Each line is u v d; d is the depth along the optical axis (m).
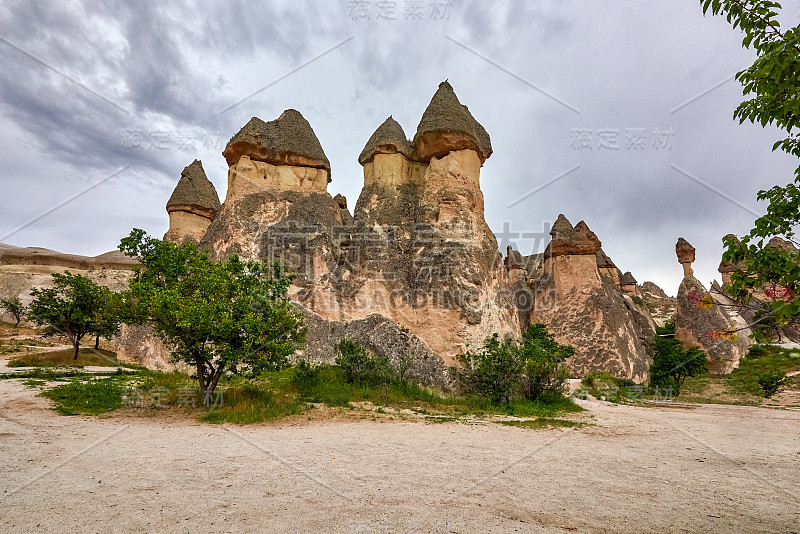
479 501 5.29
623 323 34.66
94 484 5.36
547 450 8.58
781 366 25.02
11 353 26.09
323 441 8.45
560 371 17.64
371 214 22.38
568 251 36.00
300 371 15.49
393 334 18.53
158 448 7.40
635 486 6.23
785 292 3.31
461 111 22.56
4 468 5.88
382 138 23.62
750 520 4.97
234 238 21.64
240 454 7.18
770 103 3.59
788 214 3.55
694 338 36.19
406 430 10.02
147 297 11.84
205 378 12.33
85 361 22.78
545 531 4.43
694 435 11.12
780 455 8.88
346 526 4.34
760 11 3.51
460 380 16.70
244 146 23.08
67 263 54.75
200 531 4.08
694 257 42.53
